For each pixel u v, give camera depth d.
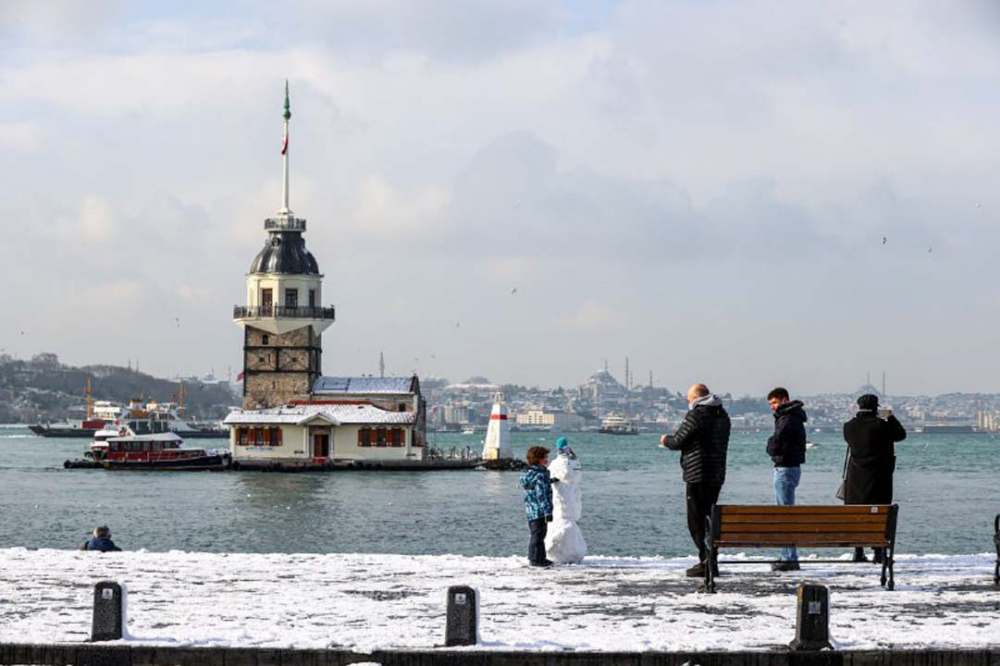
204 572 31.94
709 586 28.64
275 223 180.00
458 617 22.88
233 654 22.59
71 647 22.69
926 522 89.62
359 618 25.59
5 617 25.53
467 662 22.36
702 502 30.64
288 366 178.75
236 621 25.25
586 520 90.44
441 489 127.94
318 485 135.12
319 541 78.44
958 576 31.12
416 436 175.50
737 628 24.52
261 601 27.58
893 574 29.95
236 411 173.75
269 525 88.94
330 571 32.06
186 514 98.25
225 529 86.38
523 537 80.44
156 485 136.12
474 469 168.25
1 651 22.72
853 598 27.88
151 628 24.48
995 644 22.81
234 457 170.62
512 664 22.41
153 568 32.56
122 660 22.59
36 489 129.38
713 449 30.44
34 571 31.92
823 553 60.22
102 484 138.50
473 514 97.44
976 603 27.28
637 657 22.38
